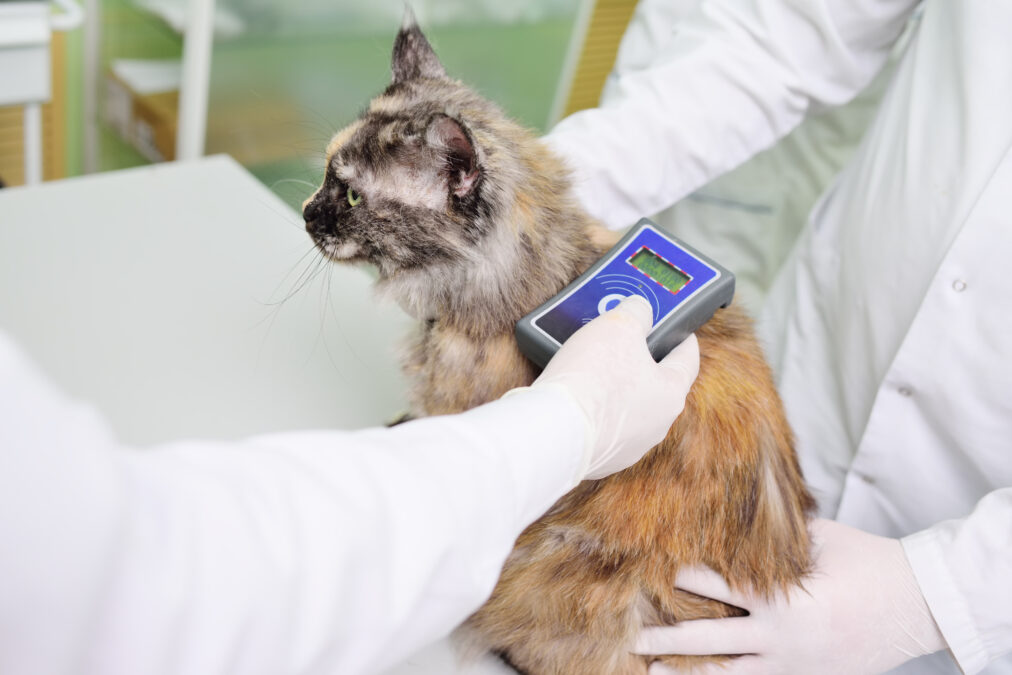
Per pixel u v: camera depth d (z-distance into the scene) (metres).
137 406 1.26
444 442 0.63
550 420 0.73
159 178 1.85
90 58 3.09
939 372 1.21
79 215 1.68
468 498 0.60
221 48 2.88
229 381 1.35
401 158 1.12
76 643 0.41
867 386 1.40
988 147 1.18
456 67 3.71
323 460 0.56
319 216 1.24
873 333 1.36
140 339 1.40
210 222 1.73
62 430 0.41
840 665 1.07
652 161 1.43
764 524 1.09
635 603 1.08
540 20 3.82
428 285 1.17
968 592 1.04
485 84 3.84
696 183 1.52
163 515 0.46
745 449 1.08
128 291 1.50
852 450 1.47
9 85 2.22
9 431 0.39
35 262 1.53
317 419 1.30
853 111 1.96
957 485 1.26
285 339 1.46
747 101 1.45
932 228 1.25
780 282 1.71
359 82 3.28
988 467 1.20
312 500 0.53
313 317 1.52
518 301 1.10
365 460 0.58
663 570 1.06
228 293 1.54
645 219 1.11
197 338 1.43
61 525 0.39
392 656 0.59
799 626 1.05
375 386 1.39
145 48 2.95
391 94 1.27
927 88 1.30
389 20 3.26
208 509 0.48
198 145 2.76
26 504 0.38
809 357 1.54
